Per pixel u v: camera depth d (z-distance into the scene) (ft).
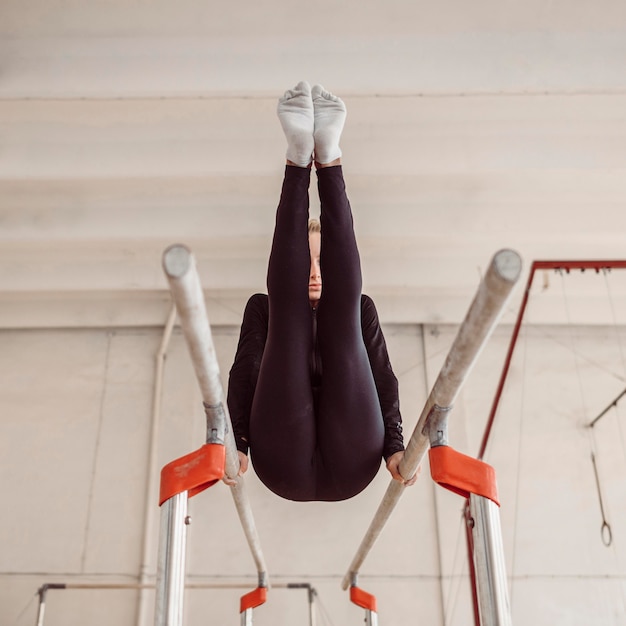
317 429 5.52
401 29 12.73
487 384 21.77
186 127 15.61
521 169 15.23
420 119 15.53
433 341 22.12
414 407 21.16
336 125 5.00
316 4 12.28
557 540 19.77
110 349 22.07
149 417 21.11
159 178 16.88
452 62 12.62
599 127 15.48
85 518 19.83
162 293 21.99
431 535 19.71
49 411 21.24
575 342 22.45
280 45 12.76
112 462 20.54
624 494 20.35
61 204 17.81
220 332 21.98
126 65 12.73
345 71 12.60
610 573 19.43
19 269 20.15
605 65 12.57
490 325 3.59
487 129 15.57
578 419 21.34
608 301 22.29
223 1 12.21
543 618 18.92
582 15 12.53
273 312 5.01
